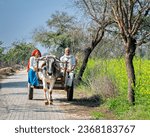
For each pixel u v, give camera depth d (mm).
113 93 16641
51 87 17438
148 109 13398
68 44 40938
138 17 14234
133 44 14680
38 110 15641
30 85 18547
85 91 21016
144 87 15016
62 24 40531
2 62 66688
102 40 24672
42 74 17516
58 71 17469
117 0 14125
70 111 15578
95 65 23906
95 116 14086
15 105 16891
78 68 26031
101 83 17656
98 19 19688
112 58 23094
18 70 69938
